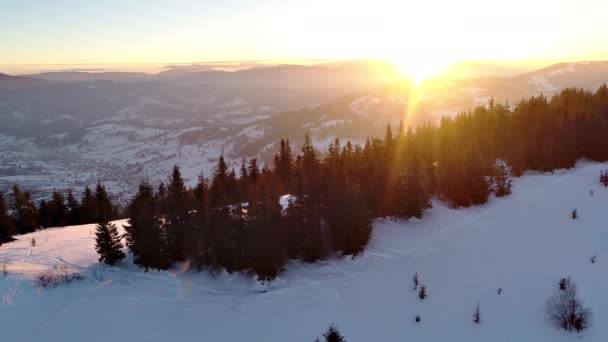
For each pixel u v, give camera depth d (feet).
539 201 121.19
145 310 77.20
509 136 164.45
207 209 92.73
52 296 78.48
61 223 195.52
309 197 97.50
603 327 65.00
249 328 73.31
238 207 93.04
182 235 94.94
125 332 70.33
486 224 110.73
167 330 71.97
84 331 69.62
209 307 80.07
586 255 87.81
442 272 88.99
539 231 102.27
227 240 89.10
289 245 95.45
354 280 89.45
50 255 100.78
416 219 117.70
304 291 85.61
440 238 106.11
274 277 88.02
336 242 97.96
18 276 83.97
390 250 101.45
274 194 101.45
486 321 70.79
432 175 135.95
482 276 85.20
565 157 150.82
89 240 116.16
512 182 142.00
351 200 96.94
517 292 77.77
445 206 126.31
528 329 67.51
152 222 89.92
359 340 68.95
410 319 74.43
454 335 68.69
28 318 71.20
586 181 134.62
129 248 97.09
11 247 109.91
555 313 68.59
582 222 103.91
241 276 89.71
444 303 77.66
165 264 91.25
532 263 87.40
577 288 75.72
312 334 70.85
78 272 88.33
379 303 80.18
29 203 175.22
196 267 93.50
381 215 118.62
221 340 69.82
